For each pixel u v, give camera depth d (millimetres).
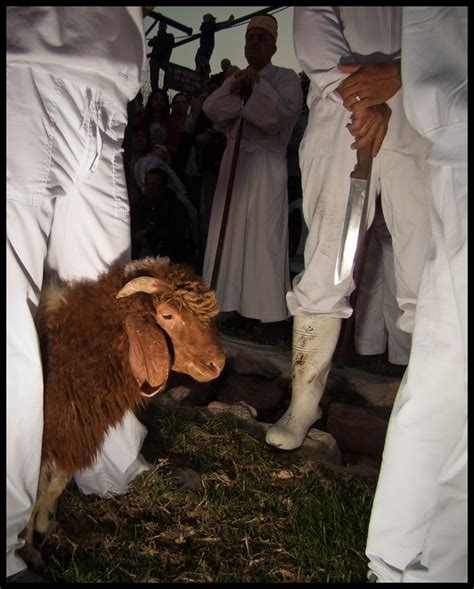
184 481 3338
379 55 3385
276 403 4941
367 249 5156
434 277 2236
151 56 9930
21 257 2516
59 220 2777
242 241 6215
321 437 4047
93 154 2695
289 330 6555
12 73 2492
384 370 5602
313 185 3662
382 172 3414
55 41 2553
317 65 3418
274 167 6129
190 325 2580
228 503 3189
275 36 6188
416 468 2289
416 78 2213
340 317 3832
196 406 4512
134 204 8164
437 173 2178
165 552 2814
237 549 2898
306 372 3887
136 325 2498
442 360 2219
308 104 3756
